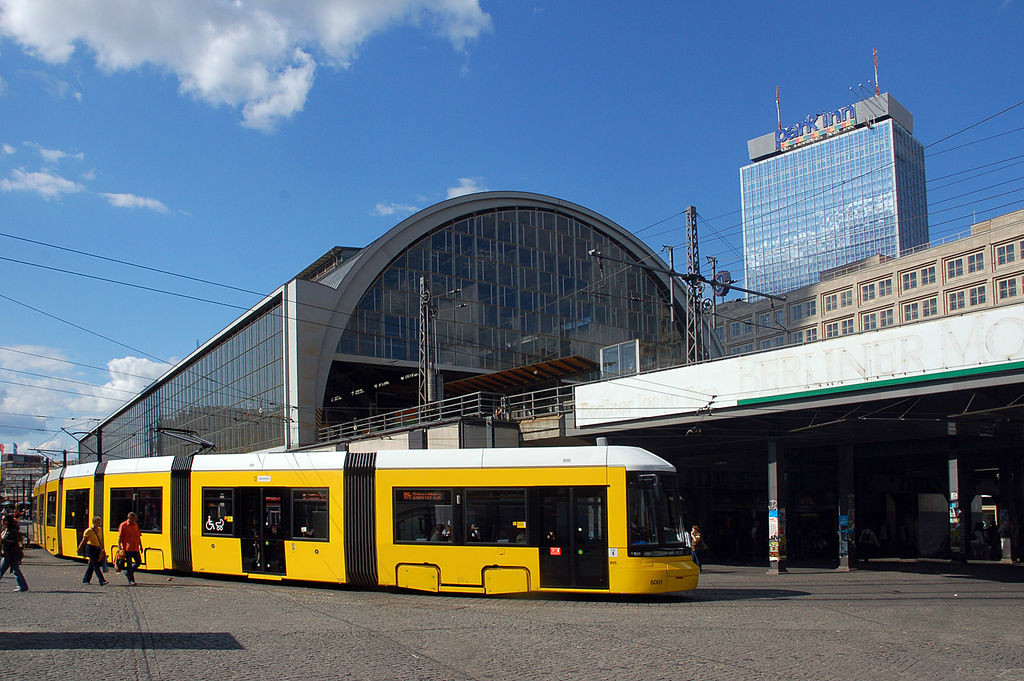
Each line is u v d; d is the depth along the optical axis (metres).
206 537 23.09
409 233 60.47
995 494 44.97
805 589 22.31
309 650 11.50
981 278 72.50
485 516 19.30
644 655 11.34
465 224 64.19
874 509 45.12
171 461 24.64
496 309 64.50
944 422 28.72
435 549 19.52
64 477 31.61
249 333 61.97
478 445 35.75
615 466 18.61
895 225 170.00
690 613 16.09
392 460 20.48
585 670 10.31
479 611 16.23
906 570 31.61
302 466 21.70
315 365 54.81
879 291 84.25
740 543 44.06
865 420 27.11
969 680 9.94
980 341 21.41
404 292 60.19
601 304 71.19
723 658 11.16
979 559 40.09
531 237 67.94
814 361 25.34
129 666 10.24
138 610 15.76
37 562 30.72
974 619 15.73
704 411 28.67
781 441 30.36
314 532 21.08
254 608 16.30
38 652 11.15
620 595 19.52
